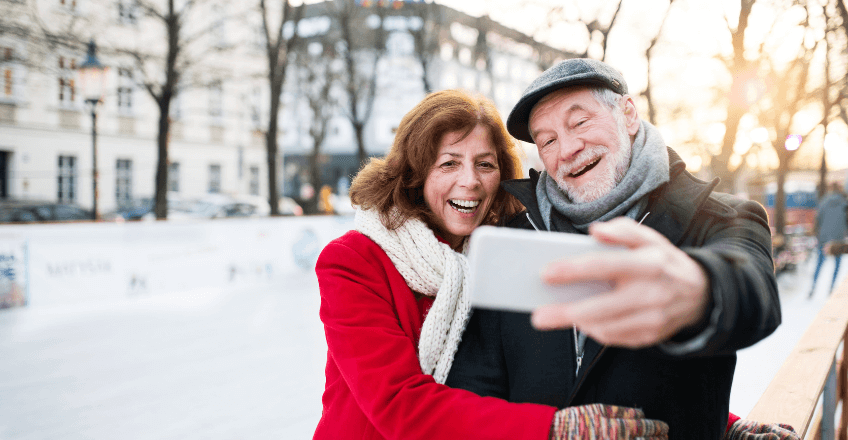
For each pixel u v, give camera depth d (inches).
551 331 36.9
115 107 759.1
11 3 470.9
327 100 695.7
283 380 168.1
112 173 759.1
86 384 164.4
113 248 282.8
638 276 16.1
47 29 490.0
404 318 40.5
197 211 532.1
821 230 306.2
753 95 354.3
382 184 45.0
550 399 36.0
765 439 37.4
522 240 18.4
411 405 33.2
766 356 180.5
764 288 22.1
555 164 37.6
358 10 647.8
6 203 479.8
